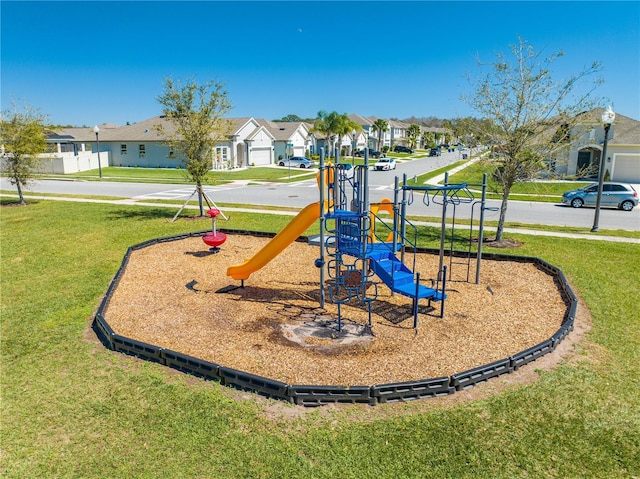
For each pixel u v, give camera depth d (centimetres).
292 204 2275
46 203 2278
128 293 923
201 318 793
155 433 481
